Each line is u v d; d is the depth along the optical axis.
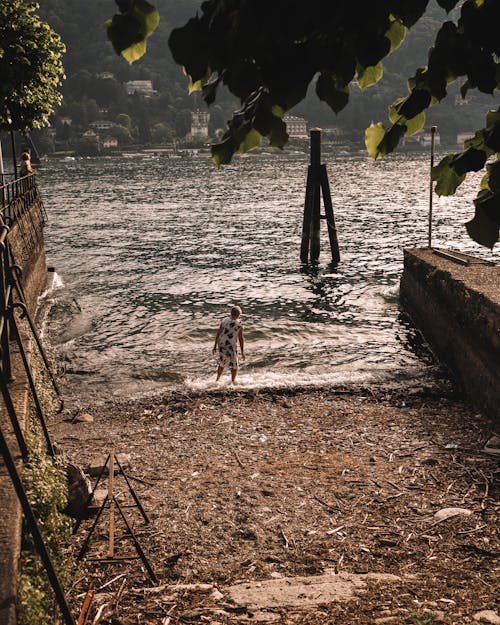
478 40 1.69
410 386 12.73
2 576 3.11
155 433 10.43
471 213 55.56
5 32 17.11
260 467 8.81
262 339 17.03
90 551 6.48
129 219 53.06
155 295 23.55
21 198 19.33
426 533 6.78
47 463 4.70
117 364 14.96
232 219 51.72
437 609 5.00
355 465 8.80
